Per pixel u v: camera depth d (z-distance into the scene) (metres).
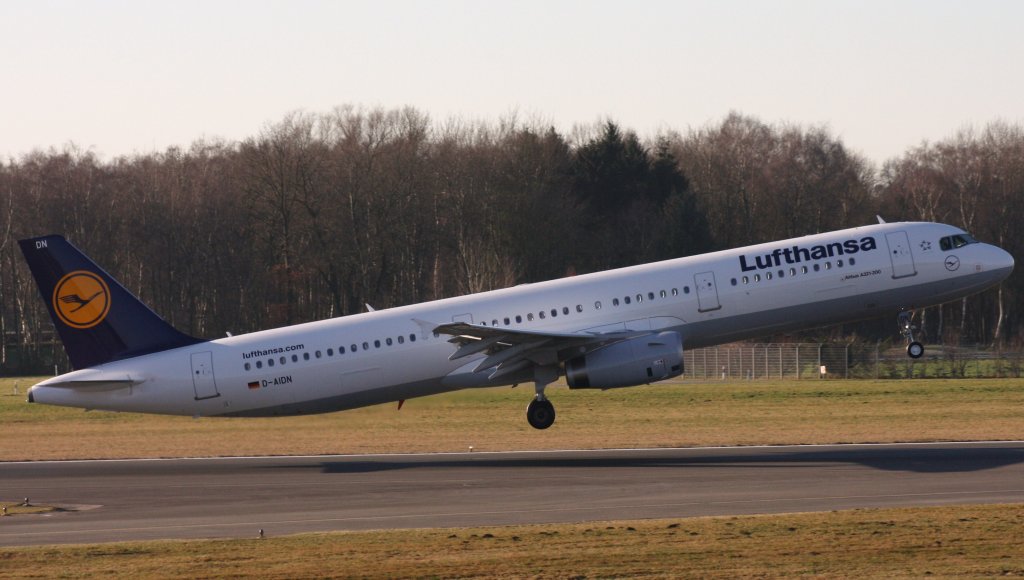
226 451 153.62
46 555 82.50
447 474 124.44
